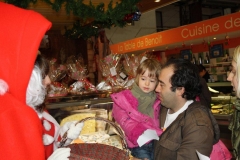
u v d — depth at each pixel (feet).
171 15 49.03
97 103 7.43
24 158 2.75
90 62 18.98
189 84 4.90
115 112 6.41
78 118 6.95
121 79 9.58
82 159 3.99
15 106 2.81
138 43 24.20
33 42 2.87
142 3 11.27
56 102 7.11
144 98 6.45
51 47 17.43
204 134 4.40
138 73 6.71
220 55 24.49
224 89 16.35
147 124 6.03
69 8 9.14
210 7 48.29
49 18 12.67
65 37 16.44
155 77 6.55
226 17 16.37
